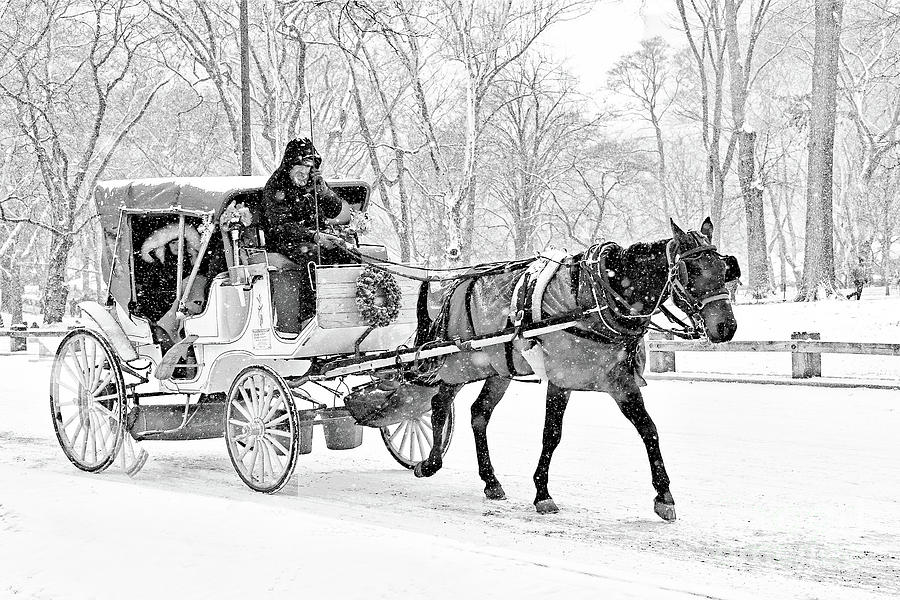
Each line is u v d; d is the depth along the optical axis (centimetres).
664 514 744
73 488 733
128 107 4081
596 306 755
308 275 920
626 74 4994
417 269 952
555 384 789
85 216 4416
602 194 5109
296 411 848
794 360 1562
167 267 1036
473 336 841
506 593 464
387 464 1027
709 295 721
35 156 4266
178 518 626
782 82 5034
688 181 5781
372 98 3862
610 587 468
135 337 1012
